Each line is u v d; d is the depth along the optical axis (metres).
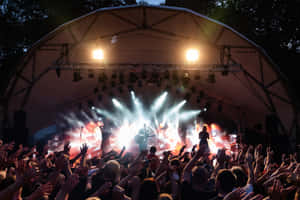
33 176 2.06
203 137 12.05
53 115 16.27
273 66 12.10
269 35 21.95
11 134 11.87
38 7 22.25
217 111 18.25
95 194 2.50
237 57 12.84
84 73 14.66
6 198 1.94
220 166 3.19
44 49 12.07
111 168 2.69
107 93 18.03
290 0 20.52
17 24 21.66
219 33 11.53
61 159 2.33
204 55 13.33
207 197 2.47
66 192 2.09
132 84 17.09
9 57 21.33
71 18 22.53
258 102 14.98
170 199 2.01
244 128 16.78
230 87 15.54
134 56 14.12
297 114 12.65
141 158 3.38
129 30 11.84
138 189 2.55
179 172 3.35
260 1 21.41
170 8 10.46
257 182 2.97
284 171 3.13
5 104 12.89
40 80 13.51
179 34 12.05
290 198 2.80
